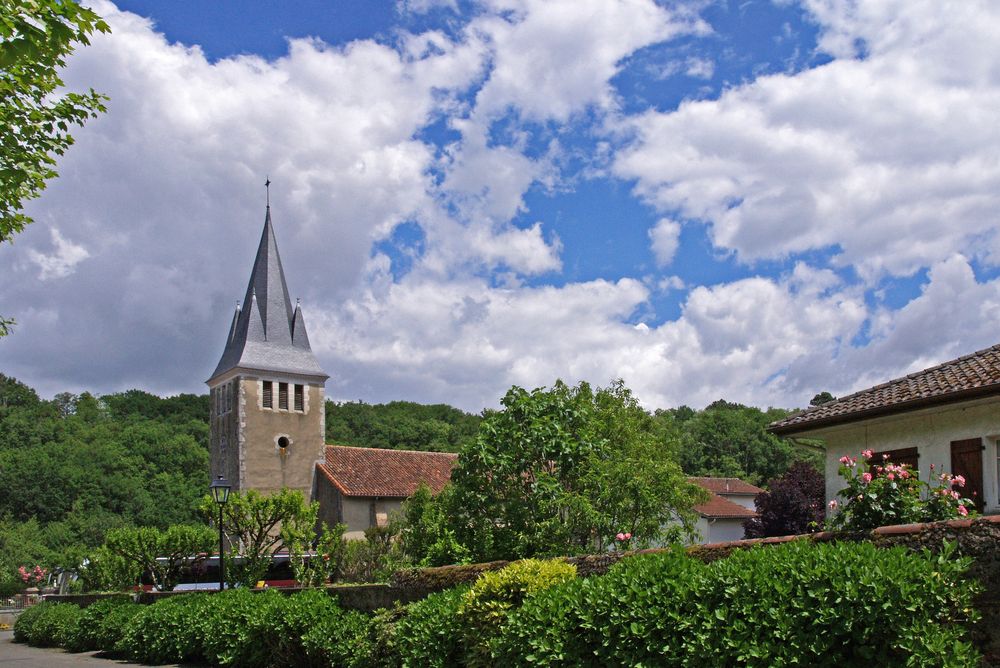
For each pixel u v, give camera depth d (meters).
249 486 43.19
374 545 32.12
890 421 15.86
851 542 7.18
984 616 6.40
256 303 46.69
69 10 10.01
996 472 13.93
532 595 9.17
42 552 60.31
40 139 12.34
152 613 19.56
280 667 14.70
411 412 79.38
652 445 22.52
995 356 15.12
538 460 18.73
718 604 7.03
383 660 11.54
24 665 19.73
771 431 17.97
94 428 76.94
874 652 6.07
